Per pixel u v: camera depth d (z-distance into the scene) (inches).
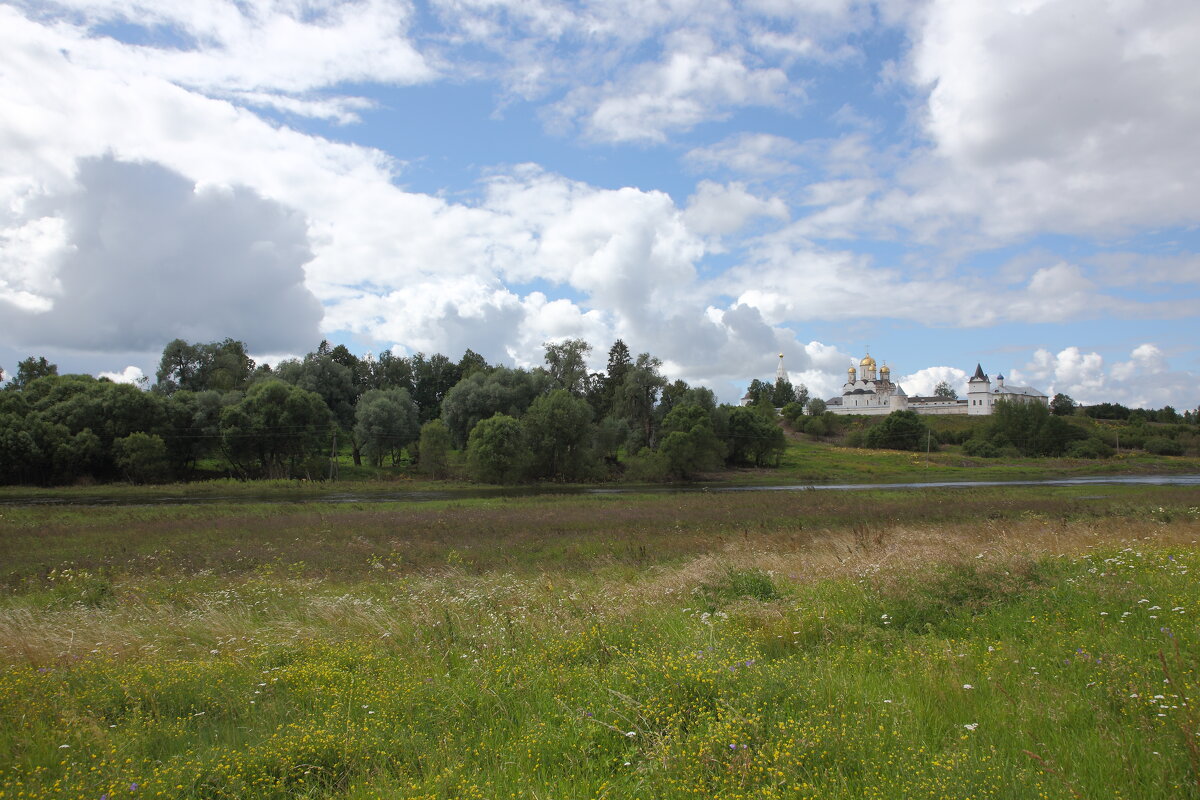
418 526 1269.7
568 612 410.0
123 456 2726.4
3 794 201.2
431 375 4982.8
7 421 2591.0
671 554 877.2
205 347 4264.3
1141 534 701.3
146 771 222.2
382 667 318.7
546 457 3174.2
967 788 175.0
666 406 4094.5
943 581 400.2
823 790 183.3
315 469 3043.8
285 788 212.2
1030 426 4778.5
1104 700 234.5
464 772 211.9
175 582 688.4
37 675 311.9
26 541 1083.3
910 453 4707.2
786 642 333.7
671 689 250.5
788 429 6136.8
